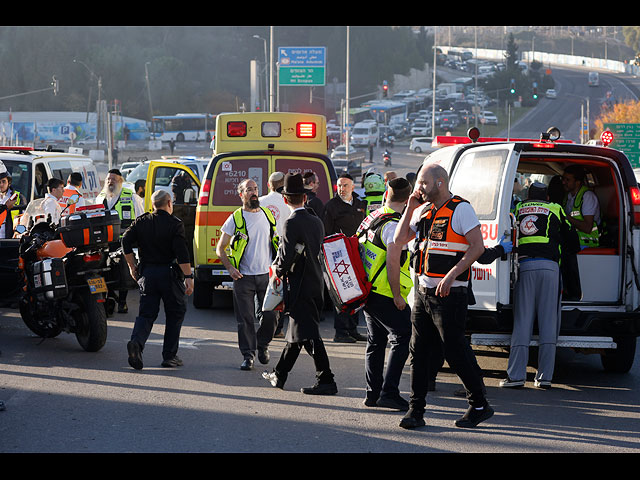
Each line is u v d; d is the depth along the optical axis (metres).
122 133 155.62
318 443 10.20
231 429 10.69
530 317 13.21
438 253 10.72
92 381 13.02
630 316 13.55
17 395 12.05
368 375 12.02
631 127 72.38
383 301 11.83
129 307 20.75
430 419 11.40
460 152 13.98
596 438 10.64
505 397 12.76
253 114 20.75
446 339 10.80
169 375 13.57
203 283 20.36
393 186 11.88
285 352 12.78
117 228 15.56
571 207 15.23
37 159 22.83
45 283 15.06
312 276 12.54
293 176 12.69
